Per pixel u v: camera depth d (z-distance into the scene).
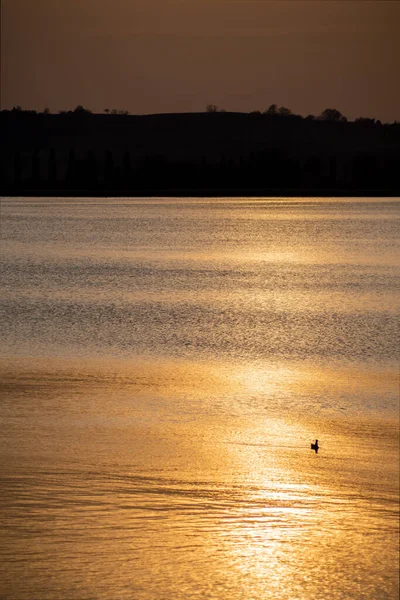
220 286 158.12
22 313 123.38
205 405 69.06
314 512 45.88
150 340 100.62
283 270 188.12
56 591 38.72
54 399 70.50
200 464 53.38
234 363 87.19
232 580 39.56
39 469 52.12
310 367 85.12
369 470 52.47
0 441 58.09
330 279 170.25
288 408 68.31
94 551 41.56
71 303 134.12
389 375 81.12
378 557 41.34
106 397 71.44
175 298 140.62
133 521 44.53
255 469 52.56
